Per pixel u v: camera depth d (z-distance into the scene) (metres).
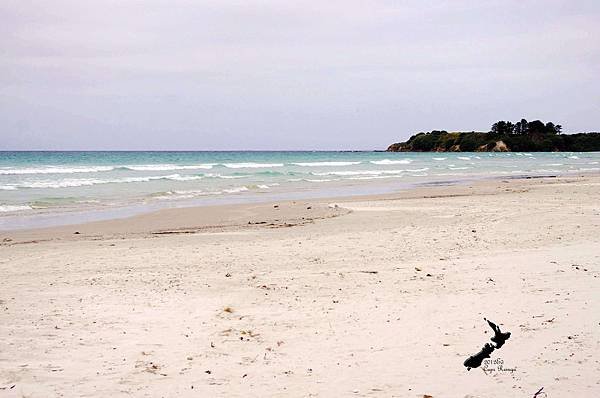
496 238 13.84
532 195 26.94
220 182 39.16
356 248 13.09
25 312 7.93
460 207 21.84
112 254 12.88
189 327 7.23
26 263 11.84
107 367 5.81
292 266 11.16
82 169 52.59
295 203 25.06
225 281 9.86
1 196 27.39
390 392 4.98
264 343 6.55
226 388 5.21
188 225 18.52
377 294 8.66
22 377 5.52
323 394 5.00
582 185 33.66
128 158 101.69
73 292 9.15
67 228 17.86
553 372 5.19
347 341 6.52
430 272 10.06
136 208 23.55
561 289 8.19
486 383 5.06
